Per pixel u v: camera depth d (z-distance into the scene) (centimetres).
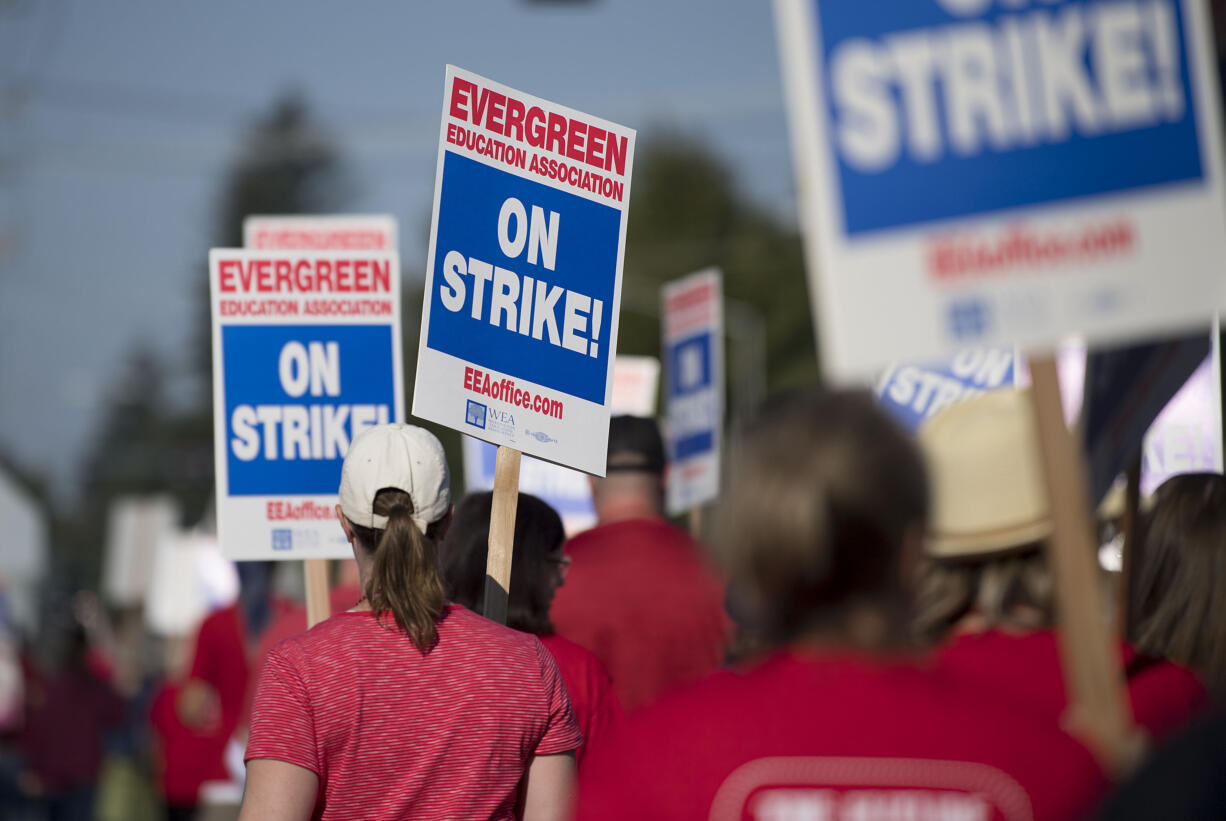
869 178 862
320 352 1697
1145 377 1206
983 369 1988
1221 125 872
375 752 1178
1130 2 873
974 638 1123
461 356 1404
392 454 1246
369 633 1206
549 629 1511
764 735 725
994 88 866
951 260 861
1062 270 863
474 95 1421
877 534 736
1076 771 718
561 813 1227
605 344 1522
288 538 1672
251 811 1155
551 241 1480
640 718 763
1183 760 592
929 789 709
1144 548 1320
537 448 1459
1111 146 870
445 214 1398
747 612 786
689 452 3184
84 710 4400
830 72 866
